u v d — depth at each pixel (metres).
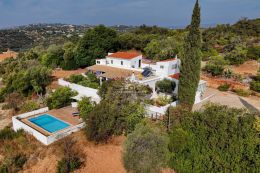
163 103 32.12
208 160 20.45
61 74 55.62
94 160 23.17
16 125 30.78
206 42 77.06
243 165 19.17
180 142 21.33
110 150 24.20
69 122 30.59
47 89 44.00
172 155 21.25
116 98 28.41
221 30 99.25
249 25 100.50
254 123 20.89
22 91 44.31
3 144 27.02
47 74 47.69
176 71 41.12
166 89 35.59
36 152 24.86
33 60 64.75
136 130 22.31
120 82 31.31
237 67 59.16
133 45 75.94
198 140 21.83
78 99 37.03
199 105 34.41
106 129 24.92
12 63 66.88
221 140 20.92
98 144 25.20
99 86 38.56
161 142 20.83
